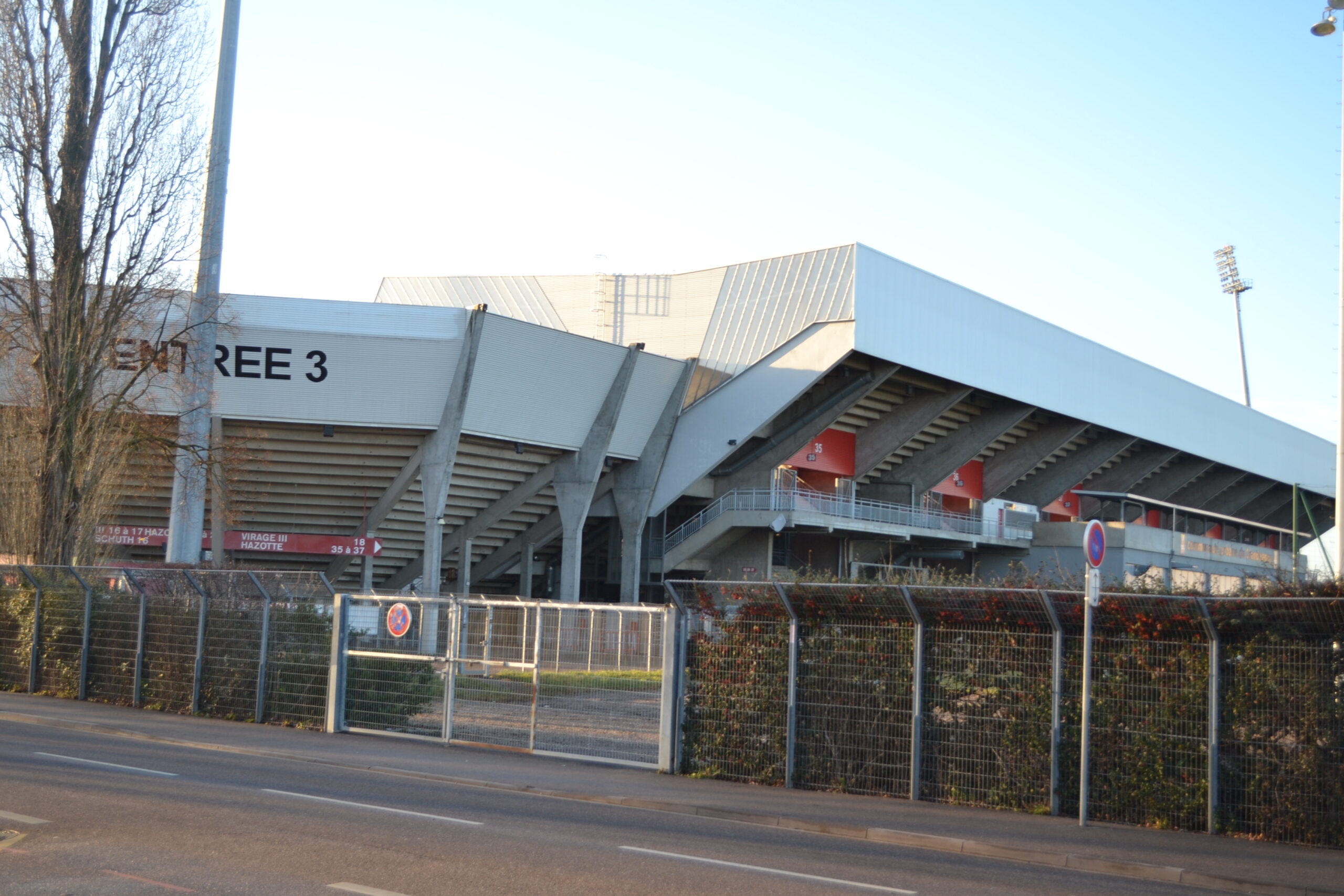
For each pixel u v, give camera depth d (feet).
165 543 127.24
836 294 151.33
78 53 87.15
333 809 36.70
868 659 45.62
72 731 58.65
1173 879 32.78
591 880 27.50
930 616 44.47
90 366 87.76
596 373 140.15
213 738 56.59
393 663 59.36
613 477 158.40
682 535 160.97
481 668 56.29
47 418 85.71
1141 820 40.11
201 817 34.09
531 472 146.10
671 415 156.97
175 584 69.92
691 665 49.78
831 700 46.16
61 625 75.92
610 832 35.14
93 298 88.28
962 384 170.50
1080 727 41.57
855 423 179.01
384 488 134.72
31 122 85.71
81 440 87.86
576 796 43.47
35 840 30.14
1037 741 42.11
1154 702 40.42
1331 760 37.50
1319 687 37.88
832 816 39.93
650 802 42.01
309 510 136.87
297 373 121.29
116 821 32.94
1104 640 41.60
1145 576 47.50
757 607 48.06
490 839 32.65
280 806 36.83
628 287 172.65
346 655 61.16
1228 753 39.09
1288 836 37.78
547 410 137.28
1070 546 203.21
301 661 63.05
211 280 91.35
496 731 55.47
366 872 27.45
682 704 49.60
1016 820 40.32
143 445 98.53
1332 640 37.88
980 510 199.31
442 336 122.62
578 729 53.16
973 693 43.55
